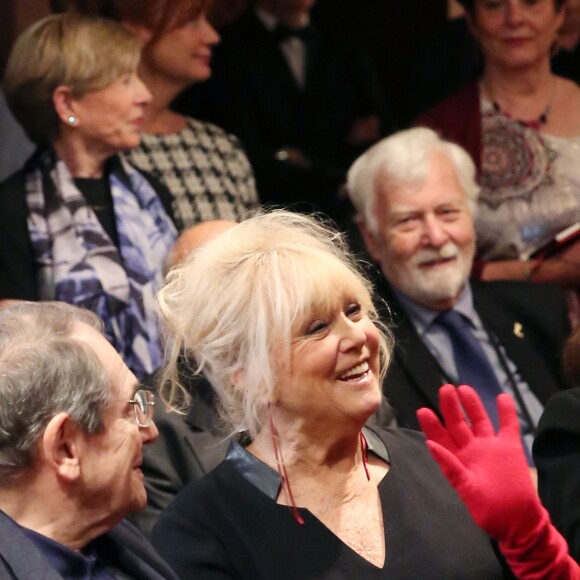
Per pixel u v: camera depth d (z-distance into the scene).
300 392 7.52
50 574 6.41
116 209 13.08
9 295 12.25
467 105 15.84
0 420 6.49
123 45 12.88
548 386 12.80
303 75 16.67
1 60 14.87
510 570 7.80
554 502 8.70
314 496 7.75
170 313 7.82
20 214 12.52
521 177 15.45
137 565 7.20
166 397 10.48
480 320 13.05
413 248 12.73
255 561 7.59
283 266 7.53
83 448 6.68
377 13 18.30
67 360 6.62
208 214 14.41
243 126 16.16
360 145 16.81
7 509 6.66
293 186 15.91
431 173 12.79
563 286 14.87
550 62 16.00
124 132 12.96
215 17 16.30
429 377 12.22
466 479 7.15
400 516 7.74
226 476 7.90
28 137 13.14
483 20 15.59
